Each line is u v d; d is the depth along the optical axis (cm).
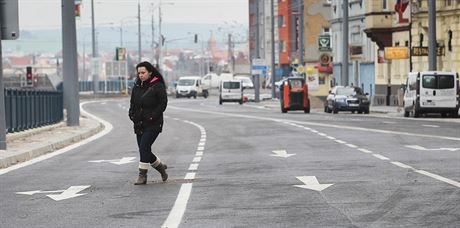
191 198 2948
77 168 4344
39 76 18475
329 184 3259
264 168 3994
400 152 4734
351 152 4816
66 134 7194
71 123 8531
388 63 15038
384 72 15262
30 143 5991
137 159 4822
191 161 4538
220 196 2983
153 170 4072
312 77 15850
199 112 13088
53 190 3341
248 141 6056
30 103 7400
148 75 3431
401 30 14050
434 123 8350
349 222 2341
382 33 14550
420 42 13075
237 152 5072
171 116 11575
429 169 3741
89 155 5278
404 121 8938
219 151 5209
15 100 6781
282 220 2406
